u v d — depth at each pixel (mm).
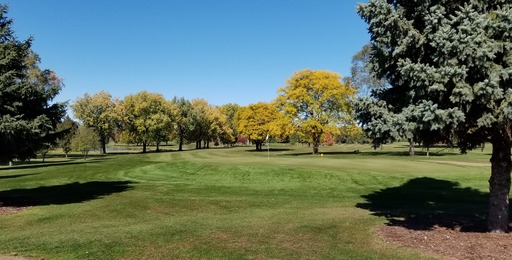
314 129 49500
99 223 11234
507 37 7297
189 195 16984
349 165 27078
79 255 7867
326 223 10688
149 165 31625
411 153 46594
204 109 93375
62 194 17531
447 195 17125
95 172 28344
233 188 19375
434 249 7859
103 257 7719
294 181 21906
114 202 14906
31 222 11516
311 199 16125
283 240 8867
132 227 10477
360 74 58188
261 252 7945
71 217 12180
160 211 13164
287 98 49219
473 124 8031
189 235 9406
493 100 7312
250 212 12953
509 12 7113
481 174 22375
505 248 7797
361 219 11266
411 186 19641
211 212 13008
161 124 74812
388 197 16797
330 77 47969
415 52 8836
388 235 9117
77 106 71000
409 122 7992
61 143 53469
